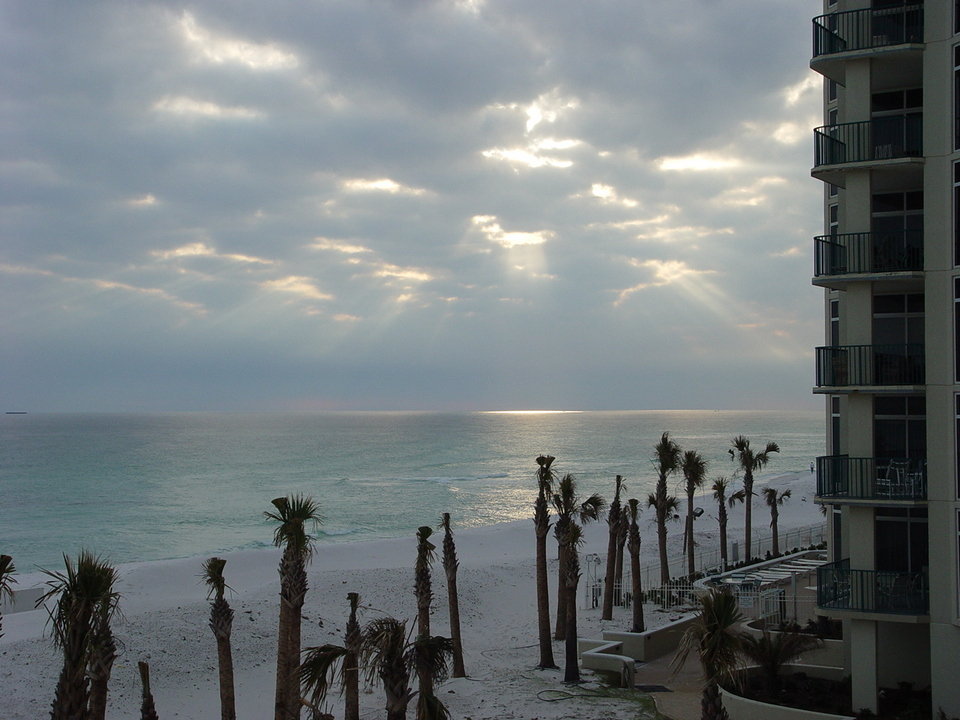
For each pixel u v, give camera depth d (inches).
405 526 3651.6
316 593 1825.8
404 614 1705.2
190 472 6235.2
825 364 887.7
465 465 6904.5
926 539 845.8
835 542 1045.2
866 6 882.1
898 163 835.4
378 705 1121.4
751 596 1291.8
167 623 1457.9
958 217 802.2
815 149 912.3
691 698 943.7
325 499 4557.1
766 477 5728.3
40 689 1216.8
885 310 906.1
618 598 1595.7
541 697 970.1
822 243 909.8
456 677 1124.5
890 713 810.8
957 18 810.8
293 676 820.6
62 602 592.7
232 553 2600.9
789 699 853.2
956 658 783.7
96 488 5123.0
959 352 796.0
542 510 1190.3
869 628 826.2
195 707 1184.2
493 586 2014.0
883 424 895.1
